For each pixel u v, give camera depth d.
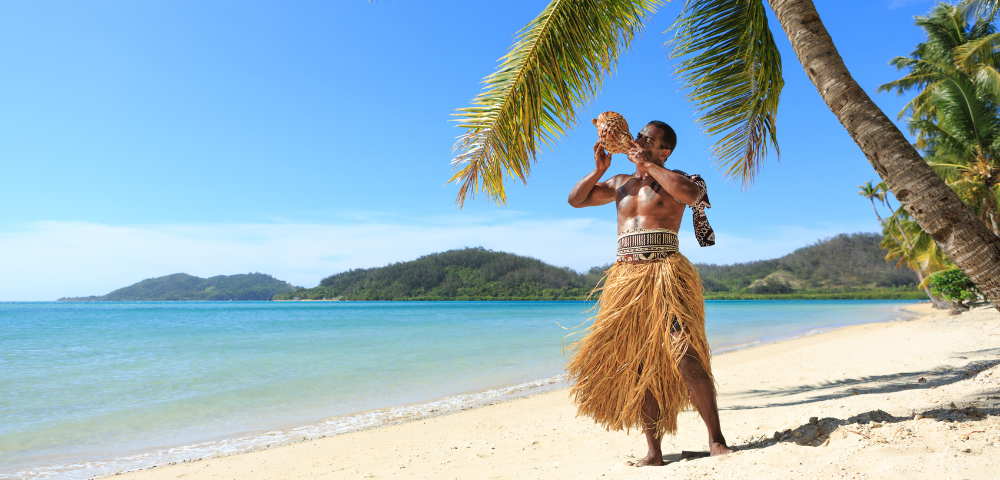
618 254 2.63
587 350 2.59
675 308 2.34
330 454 5.30
